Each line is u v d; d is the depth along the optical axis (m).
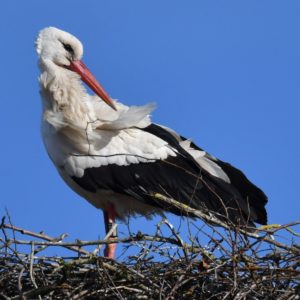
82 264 10.51
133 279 10.44
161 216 13.74
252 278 10.34
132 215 13.91
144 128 14.02
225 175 13.97
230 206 13.55
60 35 14.09
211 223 12.07
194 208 13.48
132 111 13.30
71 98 13.57
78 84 13.79
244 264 10.54
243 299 10.16
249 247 10.59
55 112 13.58
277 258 10.66
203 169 13.83
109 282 10.41
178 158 13.80
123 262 10.78
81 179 13.45
